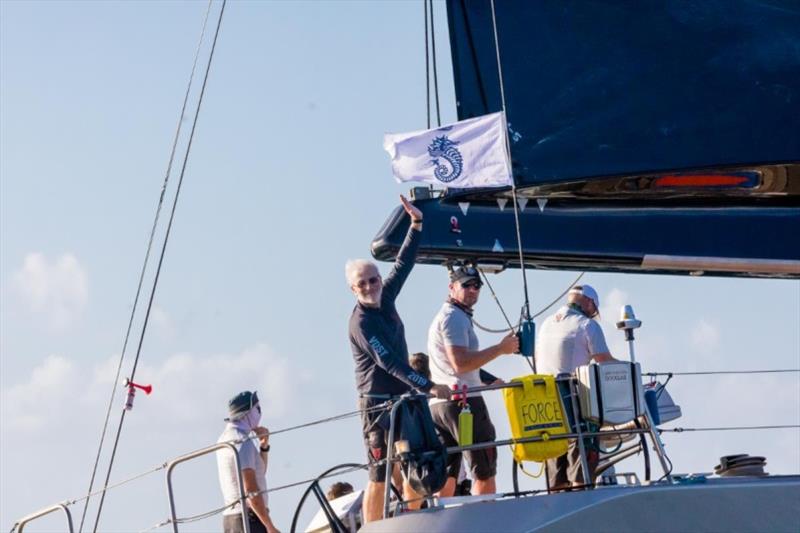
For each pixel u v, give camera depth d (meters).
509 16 20.50
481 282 19.56
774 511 16.69
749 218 20.52
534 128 20.14
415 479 17.34
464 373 19.14
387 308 18.55
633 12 20.47
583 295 19.98
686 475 18.14
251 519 21.20
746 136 20.17
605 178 20.08
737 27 20.38
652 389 18.83
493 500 17.06
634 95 20.27
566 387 18.00
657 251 20.30
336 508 20.91
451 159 19.58
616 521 16.45
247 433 21.28
